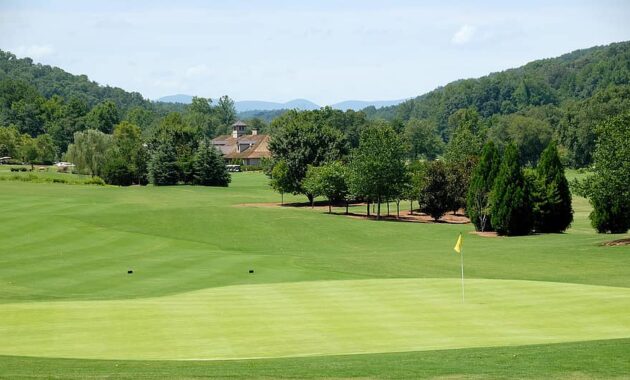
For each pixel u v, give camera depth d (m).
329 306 23.73
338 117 178.00
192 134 130.62
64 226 56.97
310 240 56.72
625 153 44.56
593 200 49.44
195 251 47.34
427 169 77.00
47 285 32.34
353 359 16.38
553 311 22.36
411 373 14.58
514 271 36.62
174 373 14.85
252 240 55.94
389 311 22.75
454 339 18.95
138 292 30.14
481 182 63.53
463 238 58.38
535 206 61.34
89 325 20.89
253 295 26.33
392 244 55.09
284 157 92.25
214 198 98.19
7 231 53.88
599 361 15.23
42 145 179.25
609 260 40.06
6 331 20.14
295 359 16.59
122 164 124.12
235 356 17.34
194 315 22.33
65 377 14.38
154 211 68.56
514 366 15.01
